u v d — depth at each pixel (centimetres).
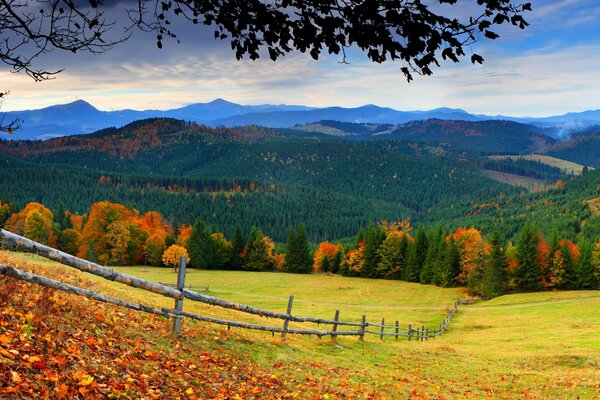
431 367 1912
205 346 1198
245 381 1017
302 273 11231
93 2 541
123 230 8975
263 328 1589
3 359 604
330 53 557
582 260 8112
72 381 651
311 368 1364
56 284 841
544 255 8431
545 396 1433
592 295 7012
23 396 550
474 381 1673
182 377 873
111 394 666
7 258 1612
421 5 494
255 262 11144
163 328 1188
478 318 5462
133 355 891
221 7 563
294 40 564
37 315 818
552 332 3809
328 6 525
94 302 1172
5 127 541
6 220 11288
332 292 8200
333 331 2092
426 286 9088
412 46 510
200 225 11006
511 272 8275
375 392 1248
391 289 8675
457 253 8975
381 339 2797
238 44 602
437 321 5375
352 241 19900
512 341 3372
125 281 998
